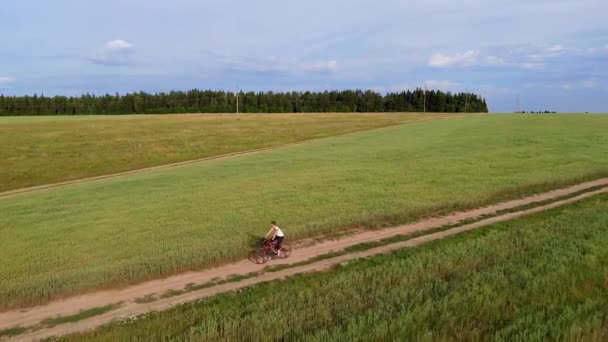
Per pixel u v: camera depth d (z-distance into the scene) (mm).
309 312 7812
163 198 25984
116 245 16781
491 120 78375
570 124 64188
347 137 60688
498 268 9297
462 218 19016
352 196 23219
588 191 22906
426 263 10906
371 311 7250
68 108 167125
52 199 28641
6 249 16938
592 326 6086
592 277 8219
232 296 11992
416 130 65375
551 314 6609
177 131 72812
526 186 23500
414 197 22203
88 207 24938
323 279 12344
